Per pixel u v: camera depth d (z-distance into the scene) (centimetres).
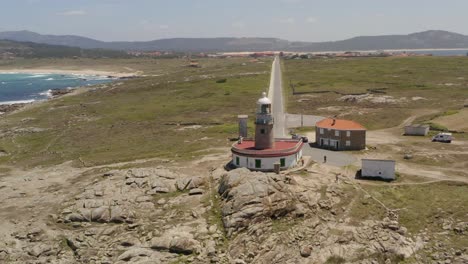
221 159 7831
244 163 6931
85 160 8819
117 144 10238
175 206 5809
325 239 5169
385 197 6059
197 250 4862
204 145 9225
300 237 5169
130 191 6309
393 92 15200
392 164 6588
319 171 6938
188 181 6419
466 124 10162
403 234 5281
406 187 6344
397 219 5562
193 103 15375
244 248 4944
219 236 5088
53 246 5131
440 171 6981
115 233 5325
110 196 6169
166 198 6066
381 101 13675
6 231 5494
